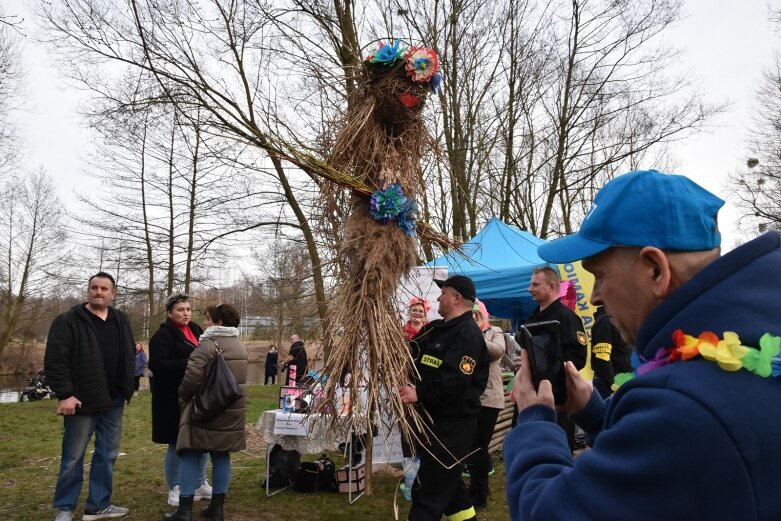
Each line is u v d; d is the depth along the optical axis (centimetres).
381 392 311
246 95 943
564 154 1570
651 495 88
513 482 115
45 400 1416
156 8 955
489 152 1438
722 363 90
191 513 422
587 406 145
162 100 984
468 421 338
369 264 306
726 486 85
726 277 101
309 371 329
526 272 741
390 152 320
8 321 2228
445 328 350
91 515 443
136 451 703
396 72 316
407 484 489
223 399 409
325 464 537
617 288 114
